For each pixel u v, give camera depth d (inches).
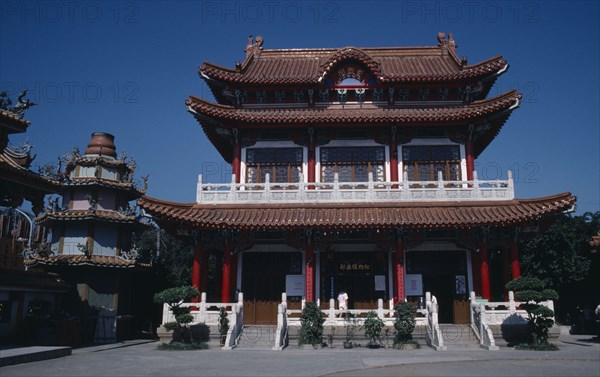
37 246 1542.8
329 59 1461.6
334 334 1139.3
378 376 671.1
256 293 1353.3
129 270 1507.1
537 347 1023.0
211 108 1393.9
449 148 1434.5
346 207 1298.0
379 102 1499.8
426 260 1346.0
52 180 1147.3
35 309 1312.7
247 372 713.0
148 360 868.6
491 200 1288.1
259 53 1752.0
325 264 1363.2
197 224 1216.8
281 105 1504.7
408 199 1311.5
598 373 699.4
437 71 1546.5
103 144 1561.3
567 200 1174.3
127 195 1561.3
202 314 1178.0
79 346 1230.9
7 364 786.8
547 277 1793.8
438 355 925.2
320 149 1459.2
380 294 1334.9
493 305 1157.1
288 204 1316.4
